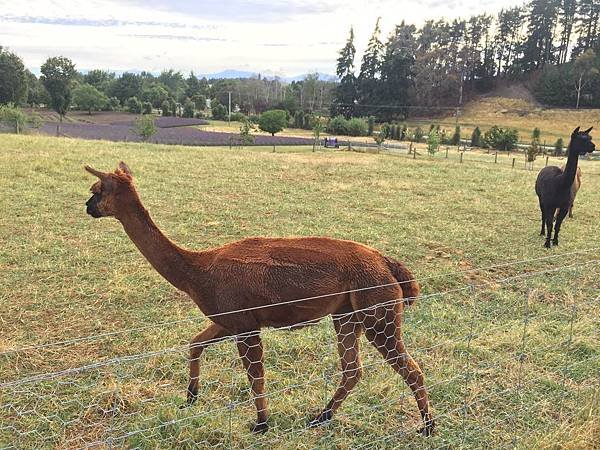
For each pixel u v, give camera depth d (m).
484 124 77.44
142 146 23.41
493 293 7.34
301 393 4.61
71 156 17.23
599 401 4.44
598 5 95.38
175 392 4.55
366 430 4.20
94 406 4.26
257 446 3.92
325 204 13.05
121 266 7.64
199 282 4.20
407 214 12.36
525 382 4.95
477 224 11.80
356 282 4.09
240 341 4.13
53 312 6.10
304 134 66.56
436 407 4.54
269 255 4.14
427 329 6.00
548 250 9.96
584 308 6.89
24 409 4.20
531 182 18.58
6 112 37.47
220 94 108.44
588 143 9.53
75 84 89.69
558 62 96.56
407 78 88.94
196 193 13.41
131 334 5.61
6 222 9.63
